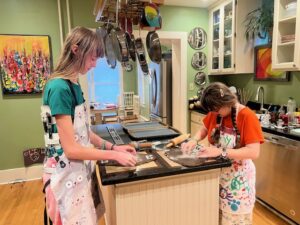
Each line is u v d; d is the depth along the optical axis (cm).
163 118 431
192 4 347
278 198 224
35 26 302
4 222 230
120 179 104
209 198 127
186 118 385
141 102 614
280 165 217
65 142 101
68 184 108
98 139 142
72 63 106
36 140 322
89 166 127
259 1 304
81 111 113
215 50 362
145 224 117
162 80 425
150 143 154
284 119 242
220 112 137
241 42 310
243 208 139
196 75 379
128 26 187
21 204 262
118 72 683
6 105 306
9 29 294
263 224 218
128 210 112
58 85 101
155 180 114
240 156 126
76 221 110
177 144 151
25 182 316
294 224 213
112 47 173
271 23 280
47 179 111
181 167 116
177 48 376
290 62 231
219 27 339
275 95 290
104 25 181
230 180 138
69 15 308
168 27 352
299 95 257
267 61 293
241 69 315
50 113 104
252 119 131
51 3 304
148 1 161
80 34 104
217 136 148
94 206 128
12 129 313
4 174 315
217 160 123
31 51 303
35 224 226
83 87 325
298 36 217
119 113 625
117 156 110
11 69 300
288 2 239
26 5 296
